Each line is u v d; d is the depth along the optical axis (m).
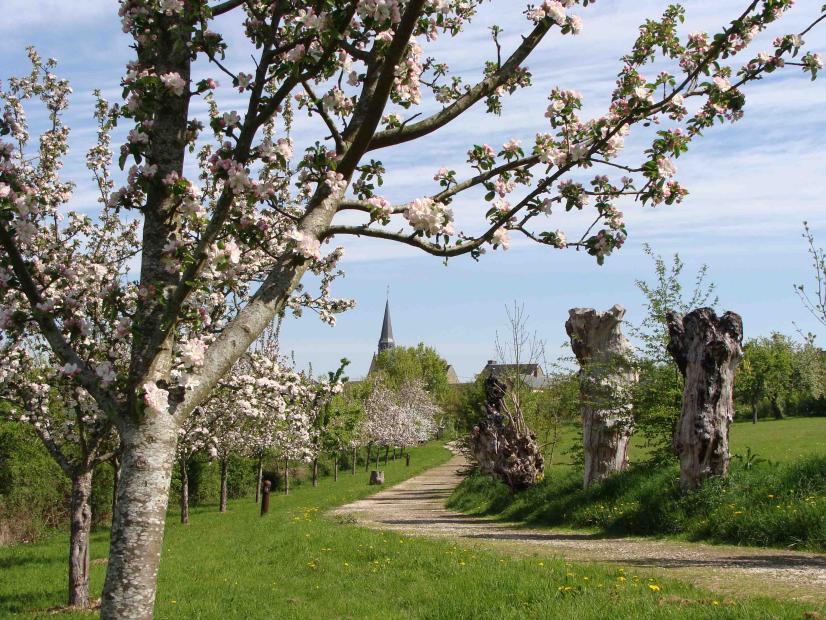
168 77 4.30
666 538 12.16
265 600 9.09
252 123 4.45
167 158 4.47
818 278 11.27
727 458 12.93
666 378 16.41
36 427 10.17
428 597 8.22
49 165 10.18
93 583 11.77
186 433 16.92
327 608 8.36
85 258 10.73
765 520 10.89
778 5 4.89
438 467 53.22
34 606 10.09
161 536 3.89
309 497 30.98
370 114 4.46
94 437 10.18
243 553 13.17
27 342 9.83
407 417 59.03
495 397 21.70
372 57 4.83
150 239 4.41
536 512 17.05
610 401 16.69
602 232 4.90
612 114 5.14
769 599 6.64
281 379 14.14
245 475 38.09
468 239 4.83
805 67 5.00
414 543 12.14
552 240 4.88
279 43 4.98
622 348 17.06
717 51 5.07
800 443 30.33
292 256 4.30
